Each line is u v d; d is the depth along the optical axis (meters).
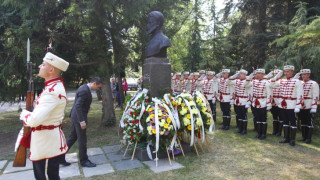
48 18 5.71
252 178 3.35
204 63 11.59
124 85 13.24
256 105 5.51
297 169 3.65
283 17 10.20
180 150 4.35
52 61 2.35
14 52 5.66
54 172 2.42
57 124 2.39
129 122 4.16
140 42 6.65
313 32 5.08
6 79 6.04
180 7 7.58
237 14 13.10
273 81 5.28
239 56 12.65
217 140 5.34
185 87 8.55
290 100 4.91
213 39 12.29
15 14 5.45
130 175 3.48
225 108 6.52
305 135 5.20
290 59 7.43
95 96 17.97
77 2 5.33
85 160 3.84
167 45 4.51
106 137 5.65
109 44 6.41
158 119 3.85
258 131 5.54
